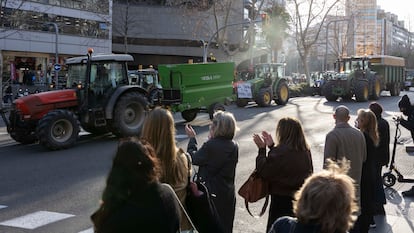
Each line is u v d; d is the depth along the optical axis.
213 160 5.16
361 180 6.05
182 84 18.17
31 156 12.77
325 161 5.70
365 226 6.04
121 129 15.23
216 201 5.08
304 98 35.38
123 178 2.63
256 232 6.55
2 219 7.14
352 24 84.31
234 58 62.78
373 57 34.78
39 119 14.19
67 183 9.50
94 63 15.01
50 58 48.91
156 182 2.72
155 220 2.60
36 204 7.98
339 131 5.76
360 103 29.19
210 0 52.44
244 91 26.05
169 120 3.83
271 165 4.89
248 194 5.14
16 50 45.22
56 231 6.56
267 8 58.66
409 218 7.05
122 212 2.59
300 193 2.76
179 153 3.94
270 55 66.75
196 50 62.12
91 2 52.62
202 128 18.11
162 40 61.78
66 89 15.18
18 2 42.91
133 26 58.41
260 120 20.36
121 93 15.21
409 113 8.93
